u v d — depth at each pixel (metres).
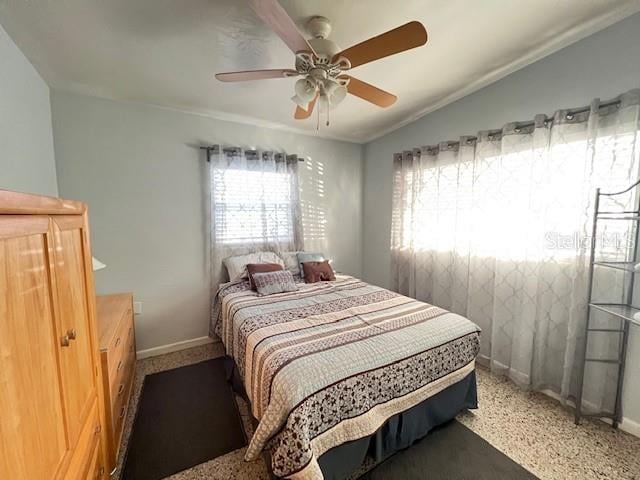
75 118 2.29
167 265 2.73
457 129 2.68
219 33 1.65
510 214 2.19
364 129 3.47
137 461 1.50
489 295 2.40
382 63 2.08
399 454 1.54
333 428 1.25
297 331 1.66
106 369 1.28
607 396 1.77
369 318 1.84
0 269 0.53
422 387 1.55
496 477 1.40
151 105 2.58
